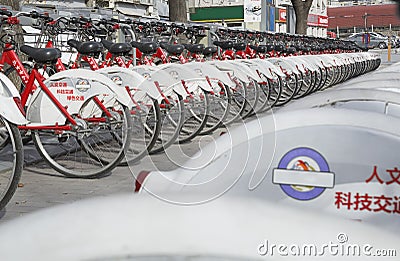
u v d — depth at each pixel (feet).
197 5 105.09
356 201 8.32
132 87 17.47
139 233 3.86
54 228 3.96
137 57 23.93
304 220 4.11
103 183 17.17
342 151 8.38
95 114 17.06
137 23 27.14
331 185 8.38
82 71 17.03
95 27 24.14
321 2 133.28
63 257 3.71
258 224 3.99
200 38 33.12
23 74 17.58
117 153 17.28
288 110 9.45
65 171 17.75
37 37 22.20
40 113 17.22
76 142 17.94
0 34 18.08
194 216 4.06
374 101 10.69
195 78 16.87
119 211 4.17
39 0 53.31
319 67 35.94
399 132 8.54
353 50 58.29
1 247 3.80
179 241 3.81
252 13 98.68
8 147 14.32
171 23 29.25
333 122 8.63
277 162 8.47
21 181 17.35
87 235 3.86
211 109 16.07
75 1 62.44
